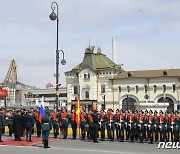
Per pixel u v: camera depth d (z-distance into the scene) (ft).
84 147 60.75
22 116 72.43
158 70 268.21
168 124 73.15
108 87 275.39
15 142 68.85
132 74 270.46
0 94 160.76
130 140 76.59
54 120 80.23
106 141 75.25
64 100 400.47
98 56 298.15
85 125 77.92
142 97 260.01
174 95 248.52
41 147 59.93
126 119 76.18
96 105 266.36
